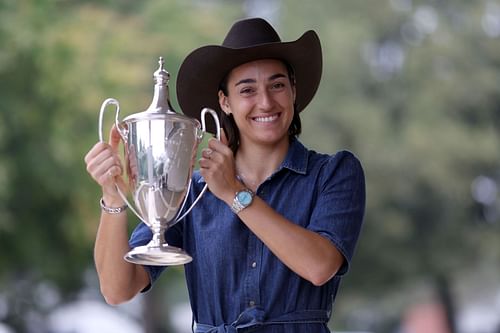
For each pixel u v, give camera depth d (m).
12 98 28.05
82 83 28.72
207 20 35.00
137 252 7.11
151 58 32.78
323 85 50.84
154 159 7.21
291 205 7.87
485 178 51.25
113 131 7.42
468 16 53.62
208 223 7.90
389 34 54.09
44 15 28.80
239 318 7.62
